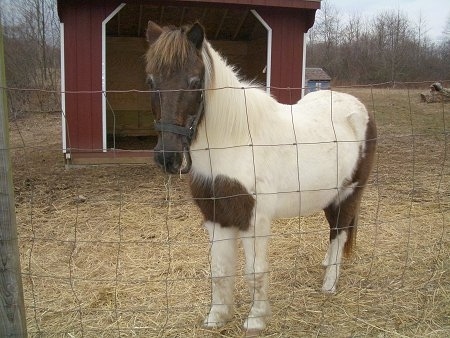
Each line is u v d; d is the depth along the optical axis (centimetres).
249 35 1019
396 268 366
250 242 264
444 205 526
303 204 295
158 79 224
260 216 262
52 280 344
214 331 275
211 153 249
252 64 1012
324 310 303
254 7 737
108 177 662
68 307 304
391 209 514
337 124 313
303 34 771
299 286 340
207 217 269
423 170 705
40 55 1998
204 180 260
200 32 228
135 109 1042
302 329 280
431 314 294
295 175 278
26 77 1836
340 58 3341
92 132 723
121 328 277
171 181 635
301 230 455
